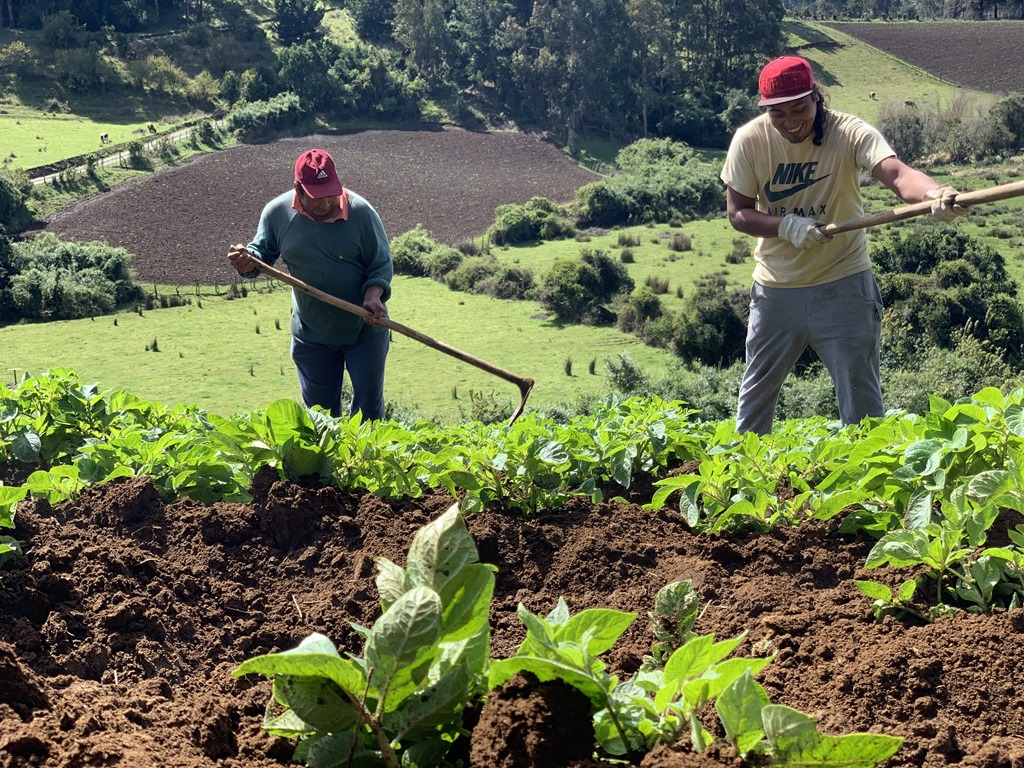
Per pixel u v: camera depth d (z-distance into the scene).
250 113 100.31
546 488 4.17
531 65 110.81
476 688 2.17
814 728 1.86
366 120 108.62
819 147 5.54
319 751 2.04
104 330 59.12
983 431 3.55
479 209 87.38
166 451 4.67
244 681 2.84
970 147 97.44
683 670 2.03
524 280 64.44
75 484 4.08
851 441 4.48
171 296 65.25
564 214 85.06
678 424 5.02
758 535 3.80
